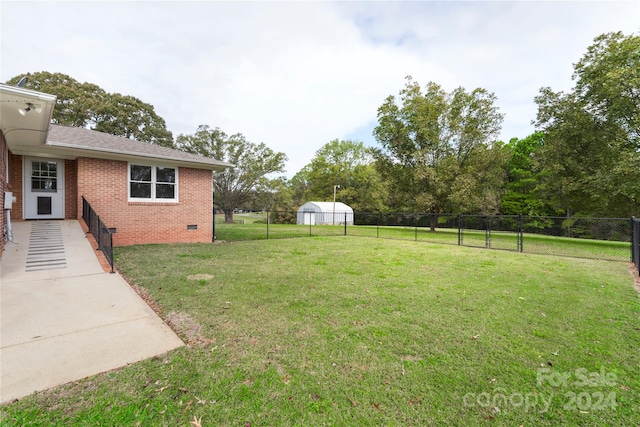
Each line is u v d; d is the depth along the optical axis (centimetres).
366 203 3778
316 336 325
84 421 188
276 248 1026
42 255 630
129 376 241
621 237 1512
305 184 5238
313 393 224
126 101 2716
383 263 778
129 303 411
